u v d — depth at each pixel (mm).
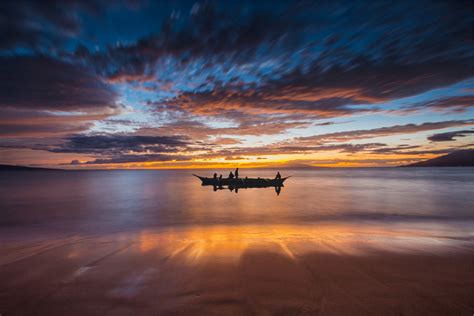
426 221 22391
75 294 5520
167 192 64062
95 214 30172
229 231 16094
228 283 5965
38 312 4836
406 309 4816
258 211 31906
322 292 5496
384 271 6664
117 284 5992
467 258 7695
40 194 57094
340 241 9984
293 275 6422
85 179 144500
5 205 38656
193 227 19828
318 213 29406
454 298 5199
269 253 8266
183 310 4844
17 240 13734
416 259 7617
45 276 6523
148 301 5184
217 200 46188
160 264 7324
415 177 135250
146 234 15055
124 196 53688
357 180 114438
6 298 5359
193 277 6344
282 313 4711
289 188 74875
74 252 8664
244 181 67062
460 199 42875
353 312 4734
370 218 24984
